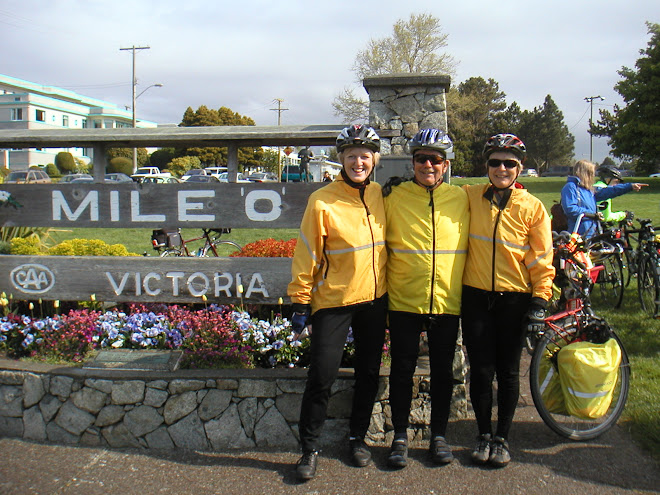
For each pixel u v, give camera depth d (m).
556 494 2.88
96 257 4.00
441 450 3.15
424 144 2.98
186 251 8.45
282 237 12.42
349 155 2.99
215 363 3.64
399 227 3.07
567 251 3.81
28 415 3.54
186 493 2.94
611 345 3.35
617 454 3.23
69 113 56.00
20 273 4.05
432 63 37.22
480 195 3.15
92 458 3.31
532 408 3.87
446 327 3.10
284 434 3.39
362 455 3.16
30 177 24.88
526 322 3.11
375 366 3.16
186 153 44.91
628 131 32.72
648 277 5.78
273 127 4.07
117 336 3.85
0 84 58.78
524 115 75.50
